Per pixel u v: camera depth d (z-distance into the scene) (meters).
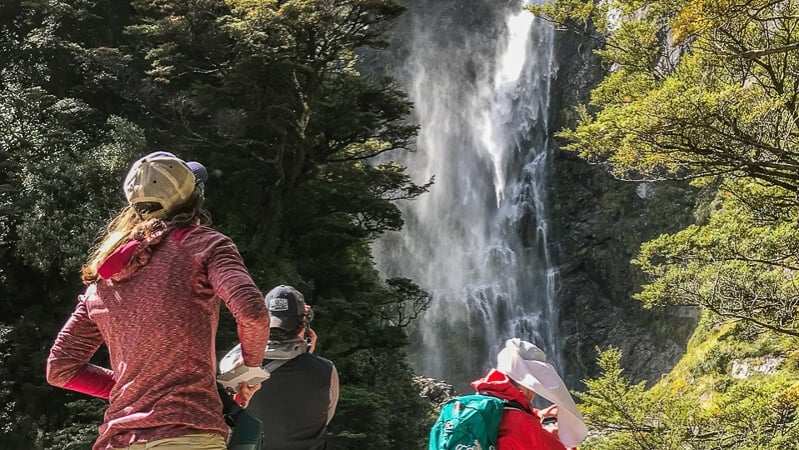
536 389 3.39
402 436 25.64
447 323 46.06
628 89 11.84
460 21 51.09
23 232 19.88
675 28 8.42
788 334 10.52
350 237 27.70
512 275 46.53
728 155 9.05
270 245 25.44
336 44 24.66
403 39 50.00
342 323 24.61
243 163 25.16
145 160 2.69
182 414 2.41
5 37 27.34
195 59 25.47
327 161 27.25
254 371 2.59
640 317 42.72
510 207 47.72
